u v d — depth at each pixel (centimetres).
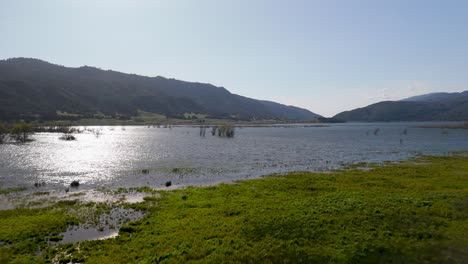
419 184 3061
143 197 2722
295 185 3114
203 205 2381
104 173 4047
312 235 1642
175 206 2369
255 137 11612
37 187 3209
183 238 1658
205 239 1645
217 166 4672
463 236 1603
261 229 1750
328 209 2097
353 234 1650
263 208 2206
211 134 13375
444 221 1827
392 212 2000
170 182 3356
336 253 1441
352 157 5769
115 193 2903
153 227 1873
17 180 3562
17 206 2428
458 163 4716
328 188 2947
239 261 1390
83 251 1532
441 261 1340
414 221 1831
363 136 12100
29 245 1614
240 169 4412
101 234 1808
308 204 2264
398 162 5012
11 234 1745
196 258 1433
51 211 2264
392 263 1343
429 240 1566
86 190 3061
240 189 2966
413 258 1371
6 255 1471
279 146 7925
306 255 1430
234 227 1806
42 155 5784
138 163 4938
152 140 9875
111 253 1498
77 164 4794
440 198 2378
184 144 8450
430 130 16488
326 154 6238
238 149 7162
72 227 1928
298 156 5909
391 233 1659
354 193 2633
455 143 8675
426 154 6116
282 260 1391
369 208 2095
